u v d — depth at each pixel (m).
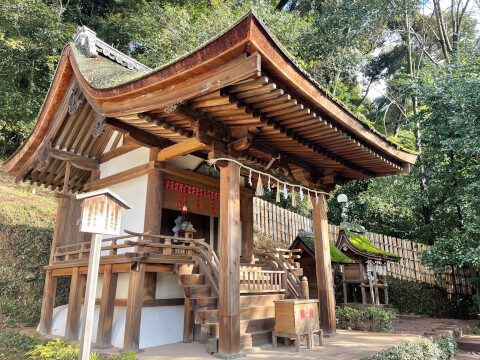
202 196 7.14
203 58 3.49
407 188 14.20
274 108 4.21
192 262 5.52
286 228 13.34
